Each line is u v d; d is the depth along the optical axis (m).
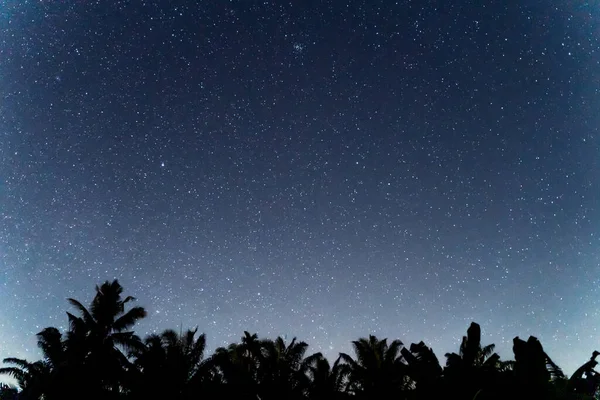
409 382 27.14
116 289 27.94
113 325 26.64
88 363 25.09
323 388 28.48
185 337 27.20
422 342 18.75
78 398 24.16
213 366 26.58
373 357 28.69
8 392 30.09
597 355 14.77
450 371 16.70
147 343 26.33
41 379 25.22
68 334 26.12
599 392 15.54
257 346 29.47
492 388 13.82
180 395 25.28
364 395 27.84
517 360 13.54
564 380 14.73
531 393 13.00
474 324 17.62
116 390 25.39
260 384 27.78
